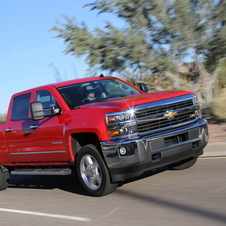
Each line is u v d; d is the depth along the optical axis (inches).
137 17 520.4
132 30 514.0
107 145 228.2
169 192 233.1
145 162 227.9
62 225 196.2
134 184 266.2
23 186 335.9
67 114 258.1
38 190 305.6
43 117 262.1
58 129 261.4
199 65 537.3
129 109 228.5
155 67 515.8
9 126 308.5
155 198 223.9
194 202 205.8
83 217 205.9
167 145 238.5
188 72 563.2
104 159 233.9
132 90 298.4
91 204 231.3
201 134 255.8
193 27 506.6
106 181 237.0
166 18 507.5
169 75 527.5
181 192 229.5
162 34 515.8
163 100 241.6
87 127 238.7
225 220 172.6
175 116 244.1
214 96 569.0
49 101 275.9
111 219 195.3
